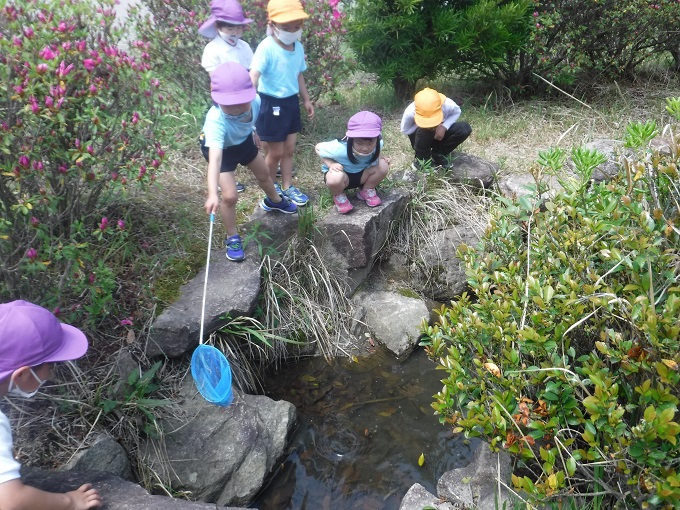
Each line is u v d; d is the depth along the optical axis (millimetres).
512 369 2477
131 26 5508
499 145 5703
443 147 4984
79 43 3156
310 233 4332
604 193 2840
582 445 2617
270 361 3947
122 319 3467
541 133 5855
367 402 3695
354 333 4238
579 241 2613
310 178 5016
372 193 4457
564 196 2863
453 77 7117
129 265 3805
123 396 3131
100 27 3637
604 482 2428
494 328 2537
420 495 2785
